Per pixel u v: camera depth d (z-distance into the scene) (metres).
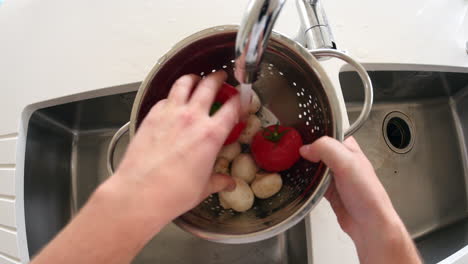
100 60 0.46
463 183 0.65
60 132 0.57
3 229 0.43
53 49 0.47
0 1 0.67
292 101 0.39
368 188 0.29
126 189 0.23
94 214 0.22
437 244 0.55
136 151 0.25
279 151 0.35
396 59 0.49
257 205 0.38
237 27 0.28
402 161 0.64
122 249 0.22
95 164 0.61
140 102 0.30
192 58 0.33
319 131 0.34
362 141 0.64
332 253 0.39
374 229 0.29
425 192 0.63
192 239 0.55
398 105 0.67
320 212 0.40
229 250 0.54
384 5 0.51
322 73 0.28
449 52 0.51
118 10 0.48
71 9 0.49
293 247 0.48
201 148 0.25
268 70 0.37
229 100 0.28
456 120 0.66
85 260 0.22
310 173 0.33
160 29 0.48
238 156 0.39
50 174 0.54
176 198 0.23
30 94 0.46
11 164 0.45
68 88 0.46
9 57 0.48
